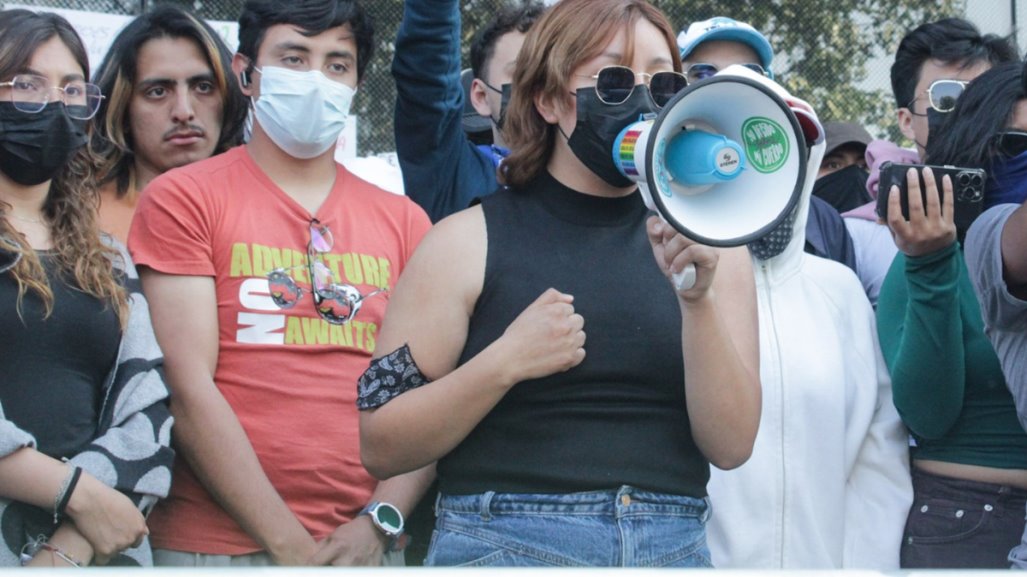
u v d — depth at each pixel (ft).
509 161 8.87
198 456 10.77
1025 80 11.15
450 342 8.52
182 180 11.50
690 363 8.22
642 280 8.53
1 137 10.48
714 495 11.38
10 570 5.90
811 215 14.14
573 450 8.26
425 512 12.02
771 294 12.02
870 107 18.22
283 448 10.98
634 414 8.36
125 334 10.66
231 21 17.46
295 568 5.93
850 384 12.09
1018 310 9.79
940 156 11.98
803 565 11.37
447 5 12.94
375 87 17.95
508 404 8.39
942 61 14.89
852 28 18.08
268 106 11.78
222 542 10.87
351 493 11.16
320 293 11.41
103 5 17.04
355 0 12.40
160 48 13.10
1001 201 11.58
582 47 8.48
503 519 8.25
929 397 11.41
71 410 10.16
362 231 11.95
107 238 11.14
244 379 11.09
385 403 8.52
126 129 13.16
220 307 11.23
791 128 7.39
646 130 7.60
